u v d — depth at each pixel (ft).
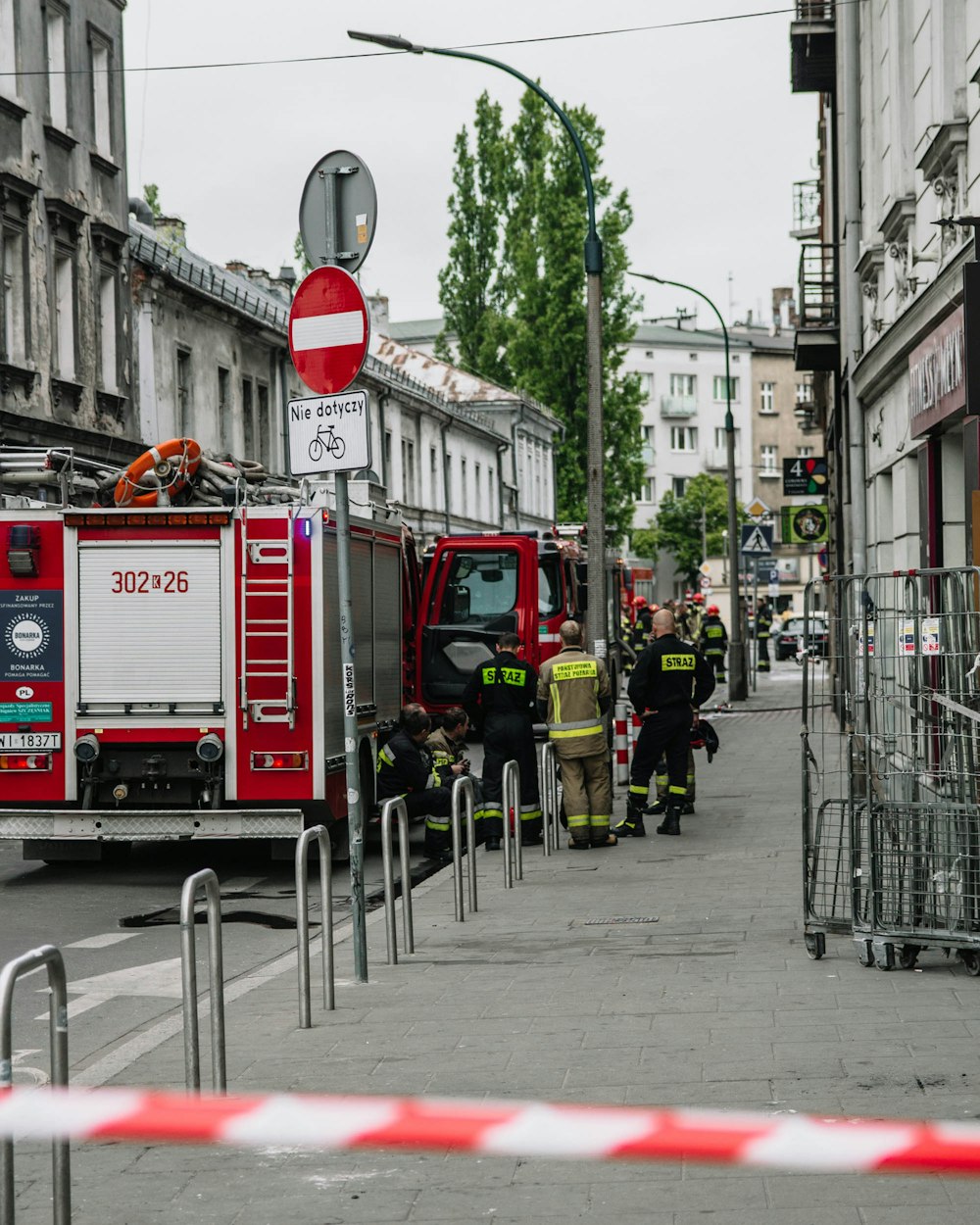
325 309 28.60
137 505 44.75
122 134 104.42
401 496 168.35
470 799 37.32
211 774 42.86
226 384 120.37
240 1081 21.61
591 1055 22.07
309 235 29.25
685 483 387.34
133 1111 9.71
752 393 389.19
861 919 28.12
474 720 49.26
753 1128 9.12
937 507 53.88
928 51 52.85
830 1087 19.86
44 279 92.02
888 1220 15.23
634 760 50.39
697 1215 15.61
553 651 91.09
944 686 27.48
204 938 35.37
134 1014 27.17
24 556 42.98
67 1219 14.57
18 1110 9.75
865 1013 23.99
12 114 88.99
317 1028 24.82
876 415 70.90
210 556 42.93
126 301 102.94
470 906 37.76
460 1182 17.03
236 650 42.80
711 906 36.11
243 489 43.70
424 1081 21.11
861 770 28.32
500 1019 24.79
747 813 54.49
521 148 230.48
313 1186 17.10
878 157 68.54
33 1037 25.67
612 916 35.32
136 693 43.04
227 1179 17.44
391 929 30.71
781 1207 15.71
